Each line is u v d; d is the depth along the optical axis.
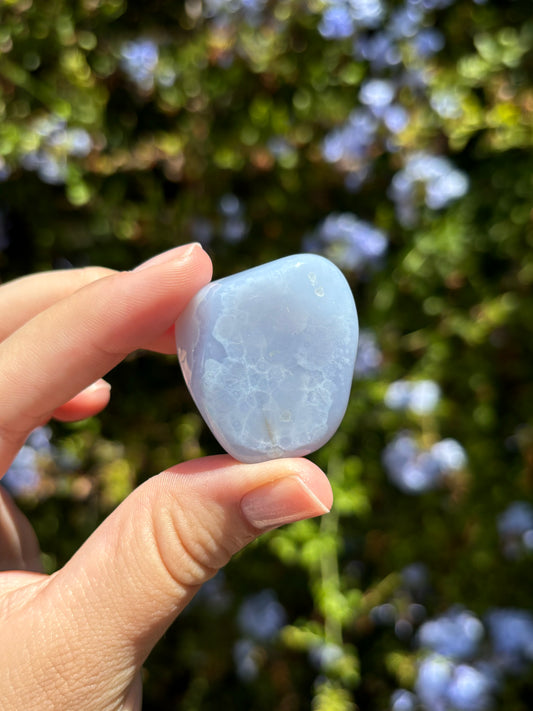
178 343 0.12
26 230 0.25
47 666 0.11
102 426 0.25
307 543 0.23
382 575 0.25
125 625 0.11
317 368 0.11
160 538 0.11
